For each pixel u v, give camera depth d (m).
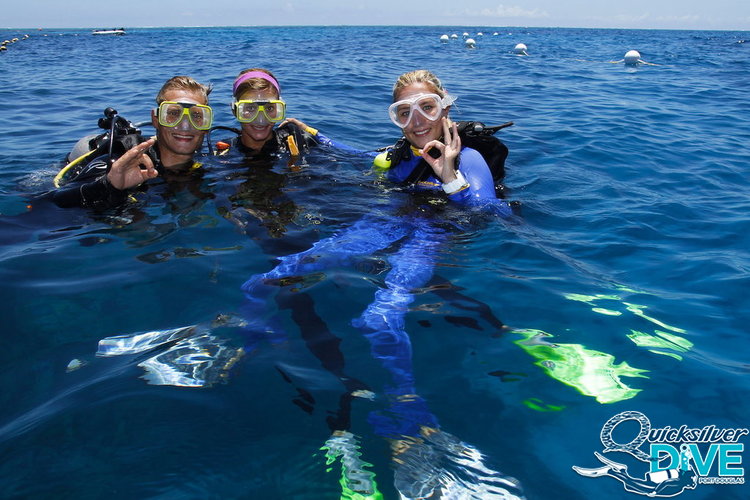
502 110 7.25
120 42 29.47
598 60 17.14
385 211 3.00
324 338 1.82
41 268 2.27
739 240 2.84
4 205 3.03
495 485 1.28
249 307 1.99
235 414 1.45
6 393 1.53
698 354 1.81
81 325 1.87
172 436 1.37
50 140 5.12
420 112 3.20
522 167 4.35
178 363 1.66
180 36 43.06
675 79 11.38
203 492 1.21
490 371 1.68
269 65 13.50
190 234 2.64
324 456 1.33
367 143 5.18
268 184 3.36
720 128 6.10
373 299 2.07
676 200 3.52
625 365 1.74
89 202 2.96
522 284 2.26
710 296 2.22
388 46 24.62
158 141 3.50
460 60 16.33
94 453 1.31
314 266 2.32
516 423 1.47
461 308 2.04
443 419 1.48
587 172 4.22
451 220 2.92
